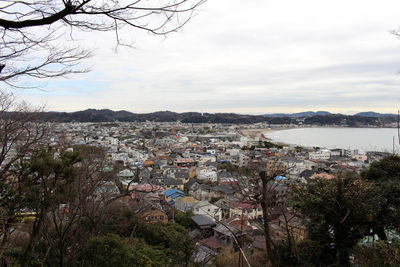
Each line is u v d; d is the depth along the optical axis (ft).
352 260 27.99
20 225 28.94
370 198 26.43
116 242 29.17
